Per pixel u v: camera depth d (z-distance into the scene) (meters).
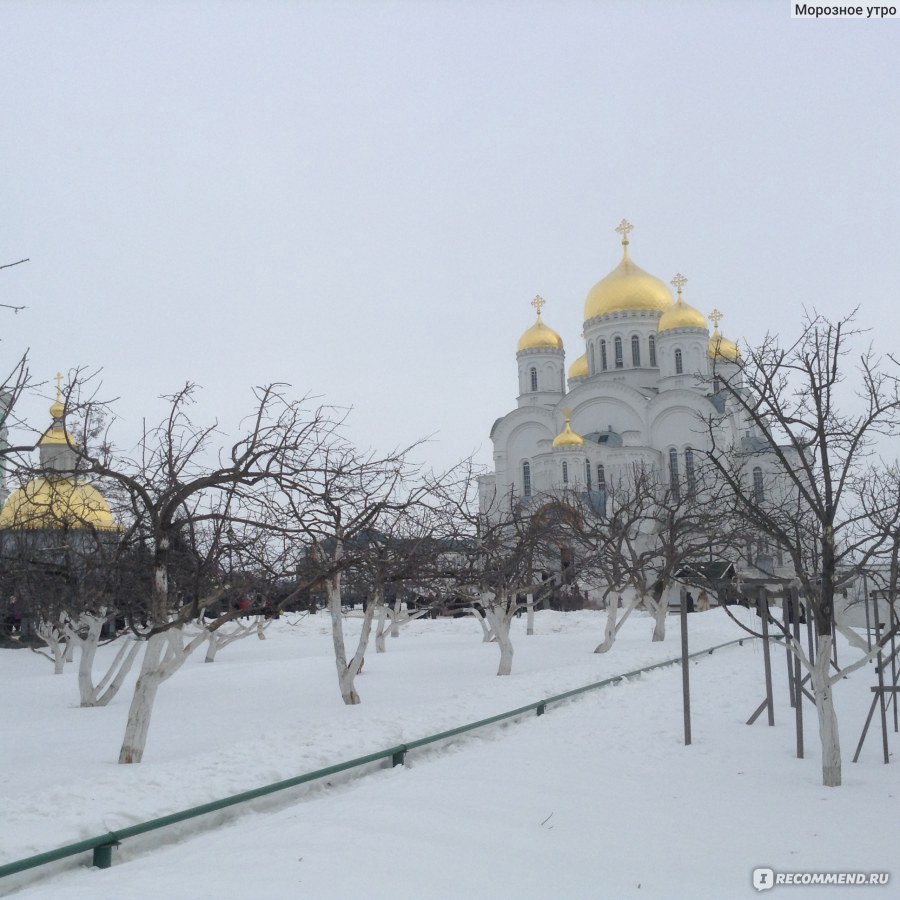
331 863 8.09
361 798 10.55
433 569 21.56
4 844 8.55
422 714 15.97
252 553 18.02
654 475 61.78
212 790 10.58
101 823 9.23
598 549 36.84
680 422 70.19
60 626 24.20
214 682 25.22
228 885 7.61
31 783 11.81
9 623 46.09
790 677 18.56
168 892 7.45
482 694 18.83
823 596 12.05
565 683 20.75
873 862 8.27
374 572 19.86
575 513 36.94
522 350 81.31
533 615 47.16
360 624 48.91
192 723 17.14
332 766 11.66
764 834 9.20
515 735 15.24
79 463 15.12
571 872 8.05
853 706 18.91
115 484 17.06
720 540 33.34
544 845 8.80
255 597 19.66
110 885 7.76
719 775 12.04
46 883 8.22
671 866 8.20
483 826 9.34
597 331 78.75
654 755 13.47
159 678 13.41
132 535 16.78
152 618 13.42
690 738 14.45
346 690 19.20
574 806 10.23
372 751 13.01
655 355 77.75
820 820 9.73
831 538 12.10
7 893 7.84
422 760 13.41
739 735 15.20
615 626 31.42
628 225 81.31
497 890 7.58
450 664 28.53
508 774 11.91
